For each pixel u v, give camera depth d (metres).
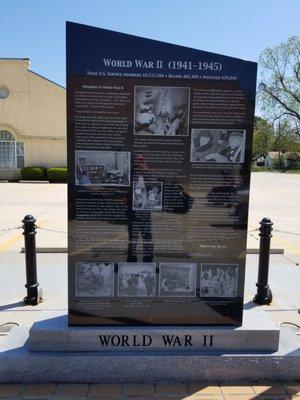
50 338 3.46
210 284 3.57
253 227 10.08
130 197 3.45
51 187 22.06
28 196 17.22
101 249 3.50
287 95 37.47
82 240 3.48
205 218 3.51
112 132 3.35
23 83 26.84
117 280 3.54
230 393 3.27
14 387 3.32
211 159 3.43
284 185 25.08
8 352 3.43
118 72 3.28
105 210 3.46
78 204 3.44
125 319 3.56
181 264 3.55
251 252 7.41
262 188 22.67
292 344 3.64
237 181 3.47
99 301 3.54
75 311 3.52
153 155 3.40
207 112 3.37
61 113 27.25
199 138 3.40
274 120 38.50
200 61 3.30
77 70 3.26
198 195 3.48
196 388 3.33
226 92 3.35
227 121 3.39
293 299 5.18
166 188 3.45
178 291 3.57
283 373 3.46
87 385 3.36
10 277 5.93
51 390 3.28
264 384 3.41
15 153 27.42
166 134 3.38
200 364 3.41
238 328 3.54
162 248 3.53
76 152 3.37
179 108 3.35
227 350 3.52
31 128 27.23
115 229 3.49
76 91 3.28
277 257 7.25
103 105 3.31
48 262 6.68
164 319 3.58
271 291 5.40
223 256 3.55
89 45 3.23
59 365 3.38
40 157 27.56
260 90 36.25
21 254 7.20
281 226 10.45
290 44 36.38
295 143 40.62
